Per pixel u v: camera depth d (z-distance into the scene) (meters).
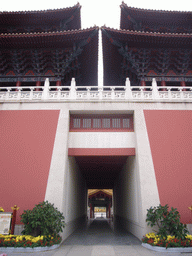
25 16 23.19
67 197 13.77
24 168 12.63
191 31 24.42
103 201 43.28
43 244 9.55
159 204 11.74
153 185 12.40
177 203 11.98
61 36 18.92
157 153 13.17
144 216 11.73
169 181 12.50
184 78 20.83
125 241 12.32
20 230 11.28
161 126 13.89
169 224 10.55
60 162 12.81
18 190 12.10
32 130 13.70
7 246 9.34
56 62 20.20
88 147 14.16
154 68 21.11
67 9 22.56
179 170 12.76
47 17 23.45
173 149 13.28
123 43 20.20
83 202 26.22
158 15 23.25
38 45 19.73
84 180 28.03
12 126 13.79
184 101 14.59
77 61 21.16
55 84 21.78
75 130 14.62
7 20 23.69
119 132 14.59
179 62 20.53
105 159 17.86
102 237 13.90
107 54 24.69
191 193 12.23
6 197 11.93
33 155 12.98
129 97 14.81
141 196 12.16
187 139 13.55
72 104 14.54
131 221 15.80
